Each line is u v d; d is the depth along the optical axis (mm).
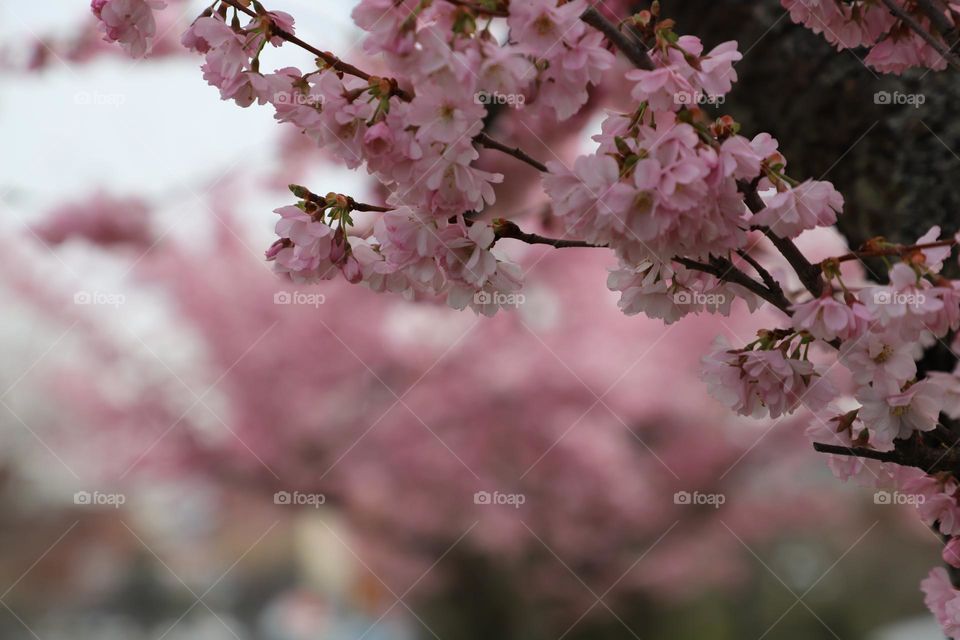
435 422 5684
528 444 5734
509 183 2812
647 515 5980
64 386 5711
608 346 5762
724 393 1112
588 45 954
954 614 1157
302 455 5734
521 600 5949
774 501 6266
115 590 6906
